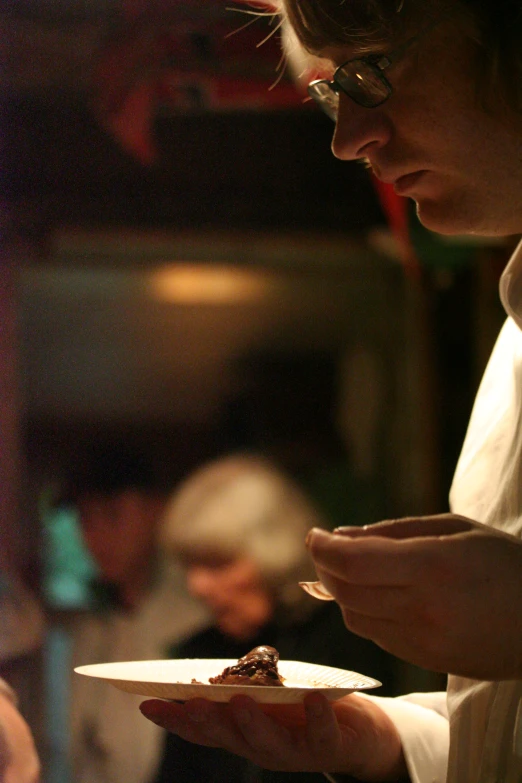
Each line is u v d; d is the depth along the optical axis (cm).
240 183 290
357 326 417
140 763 213
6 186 288
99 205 291
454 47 109
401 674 277
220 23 257
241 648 200
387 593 97
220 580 196
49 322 434
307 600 198
